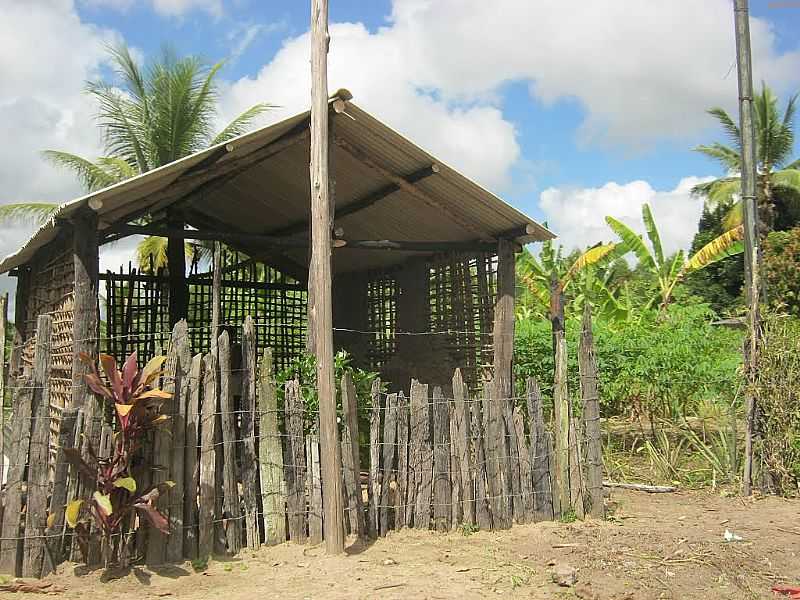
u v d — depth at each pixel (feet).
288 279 48.62
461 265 34.60
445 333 33.24
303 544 20.71
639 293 81.25
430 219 32.63
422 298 37.86
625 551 20.39
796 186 84.94
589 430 24.36
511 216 29.58
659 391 36.42
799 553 20.25
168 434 19.35
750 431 27.94
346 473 21.38
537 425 23.81
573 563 19.40
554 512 23.81
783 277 45.11
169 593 17.25
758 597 17.13
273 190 34.35
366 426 29.07
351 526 21.30
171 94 68.69
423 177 28.30
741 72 29.58
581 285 67.36
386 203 32.53
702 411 36.52
